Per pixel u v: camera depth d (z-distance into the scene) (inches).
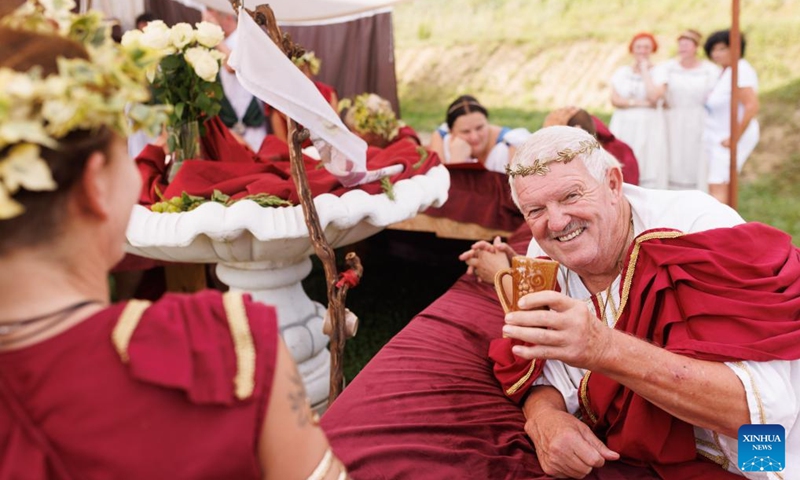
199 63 102.3
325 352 121.7
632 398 69.1
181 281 151.5
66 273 32.3
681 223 73.8
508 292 106.4
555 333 59.1
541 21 433.4
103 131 31.7
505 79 402.3
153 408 30.6
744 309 65.0
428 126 371.2
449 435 76.2
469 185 169.6
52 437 29.8
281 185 97.8
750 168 294.2
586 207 72.3
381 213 100.1
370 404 81.9
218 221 90.4
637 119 224.7
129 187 33.9
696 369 61.9
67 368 30.5
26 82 28.2
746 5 380.5
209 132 118.2
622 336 62.0
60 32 34.1
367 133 159.9
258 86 83.4
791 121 312.7
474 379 89.0
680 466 70.5
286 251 100.3
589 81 386.3
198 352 31.9
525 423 79.4
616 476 70.9
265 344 32.7
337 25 249.4
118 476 30.0
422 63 429.7
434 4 454.0
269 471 33.9
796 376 66.1
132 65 32.4
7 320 31.0
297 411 33.9
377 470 69.3
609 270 77.9
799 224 245.9
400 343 98.4
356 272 88.6
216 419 31.2
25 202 30.2
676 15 401.4
